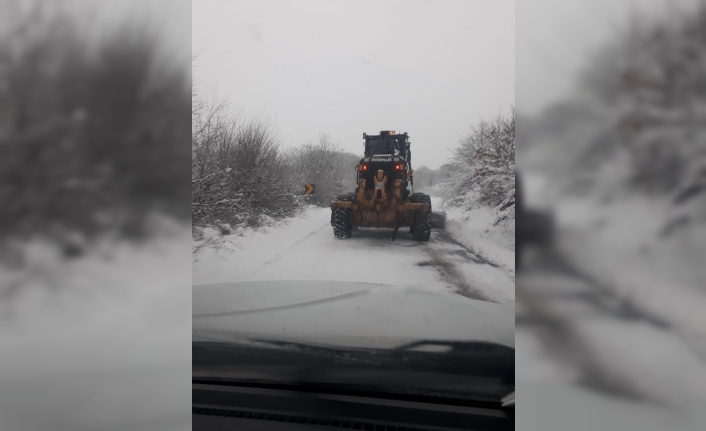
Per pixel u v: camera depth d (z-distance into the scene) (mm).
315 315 2854
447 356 2697
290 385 2824
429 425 2584
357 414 2643
